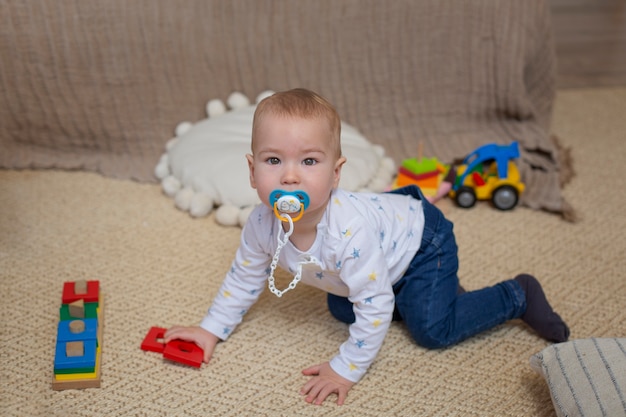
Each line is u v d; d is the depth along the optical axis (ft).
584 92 8.82
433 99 6.87
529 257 5.36
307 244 3.87
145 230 5.66
